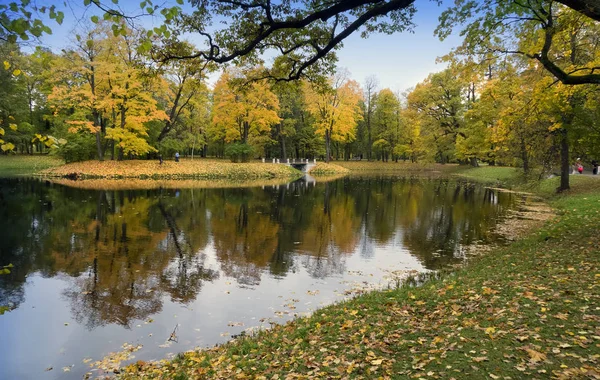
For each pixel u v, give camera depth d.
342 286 9.62
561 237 11.08
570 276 6.76
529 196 26.95
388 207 22.38
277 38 11.16
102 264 11.23
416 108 50.56
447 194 28.77
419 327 5.45
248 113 43.78
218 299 8.77
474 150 42.94
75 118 36.34
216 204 22.58
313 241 14.22
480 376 3.83
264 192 29.09
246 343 6.11
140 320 7.72
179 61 11.23
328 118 54.09
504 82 15.42
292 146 63.00
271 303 8.56
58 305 8.41
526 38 11.93
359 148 70.12
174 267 11.06
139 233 15.07
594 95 13.53
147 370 5.71
